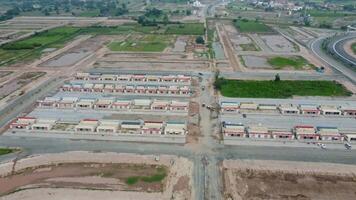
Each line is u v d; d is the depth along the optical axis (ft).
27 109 364.17
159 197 222.89
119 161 265.54
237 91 410.72
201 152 277.85
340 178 242.78
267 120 335.88
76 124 328.29
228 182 238.68
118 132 310.45
